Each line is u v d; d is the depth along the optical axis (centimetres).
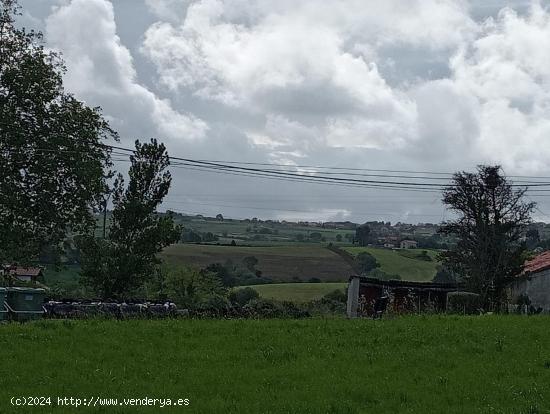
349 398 1546
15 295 3014
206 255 9400
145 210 4572
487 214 4828
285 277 8675
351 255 10069
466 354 2081
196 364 1866
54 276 7381
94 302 3506
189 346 2125
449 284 4888
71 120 4816
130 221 4553
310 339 2273
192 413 1388
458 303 4138
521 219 4825
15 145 4628
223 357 1958
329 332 2447
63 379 1655
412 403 1517
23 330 2303
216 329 2459
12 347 2017
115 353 1973
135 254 4531
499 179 4869
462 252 4788
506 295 4797
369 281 4647
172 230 4634
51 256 4891
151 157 4681
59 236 4816
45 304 3192
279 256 9894
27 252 4728
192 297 5609
